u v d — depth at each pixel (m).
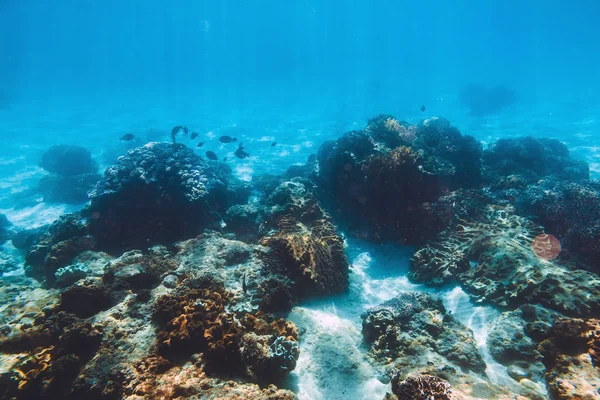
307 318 5.83
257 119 34.81
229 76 96.62
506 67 75.50
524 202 8.79
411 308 5.52
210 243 7.57
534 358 4.50
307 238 7.32
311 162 16.08
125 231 9.45
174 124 33.97
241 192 12.80
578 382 3.88
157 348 4.51
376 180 8.84
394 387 4.16
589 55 90.38
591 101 34.81
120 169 9.81
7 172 20.58
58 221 9.86
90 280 6.09
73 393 4.05
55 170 19.14
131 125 34.81
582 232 6.63
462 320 5.73
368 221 9.23
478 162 11.30
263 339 4.69
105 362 4.34
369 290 7.00
